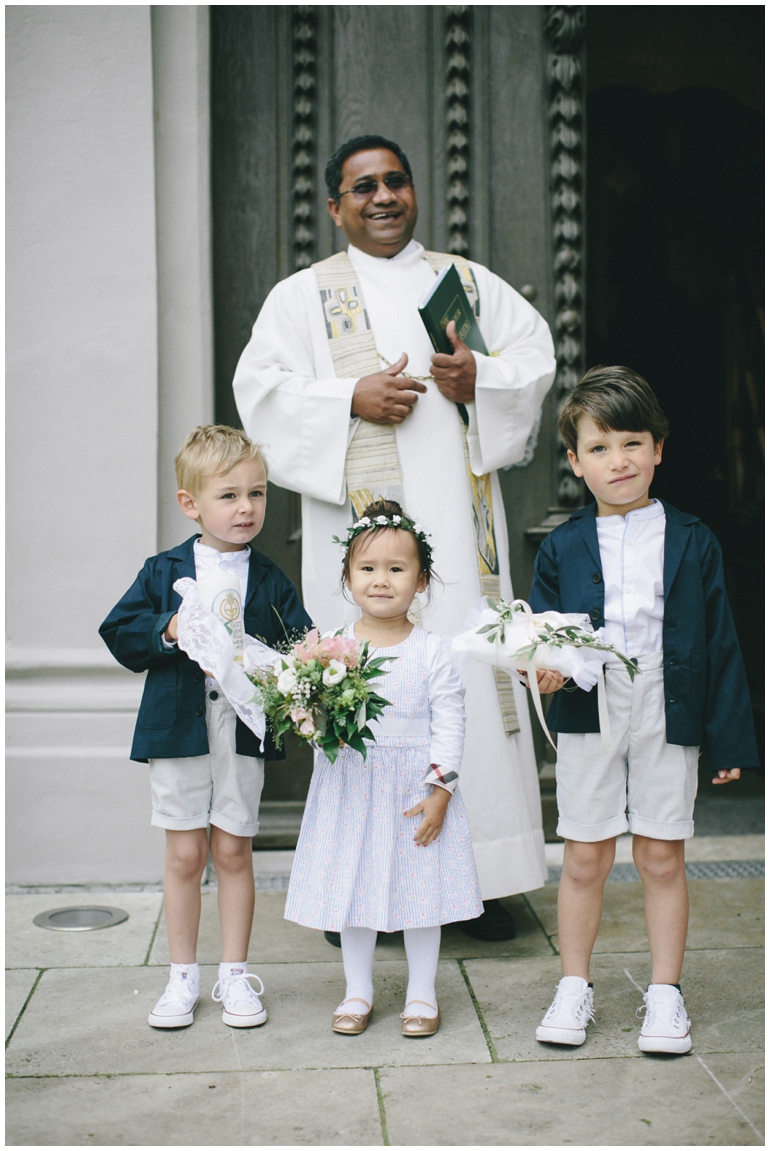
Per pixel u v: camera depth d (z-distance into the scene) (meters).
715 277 5.61
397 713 2.39
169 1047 2.33
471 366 2.91
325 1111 2.06
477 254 3.76
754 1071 2.21
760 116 5.27
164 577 2.52
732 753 2.32
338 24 3.70
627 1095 2.11
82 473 3.48
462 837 2.42
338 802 2.39
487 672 2.95
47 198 3.43
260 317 3.15
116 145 3.43
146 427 3.47
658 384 5.67
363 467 2.97
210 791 2.48
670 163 5.52
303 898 2.36
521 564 3.83
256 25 3.69
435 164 3.74
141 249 3.45
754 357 5.50
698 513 5.71
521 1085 2.16
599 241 5.58
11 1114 2.04
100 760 3.43
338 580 3.01
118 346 3.46
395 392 2.90
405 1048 2.32
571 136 3.73
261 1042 2.36
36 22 3.39
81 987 2.66
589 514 2.51
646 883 2.41
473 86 3.73
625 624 2.38
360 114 3.71
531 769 3.08
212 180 3.68
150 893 3.37
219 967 2.53
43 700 3.46
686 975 2.69
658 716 2.35
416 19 3.71
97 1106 2.08
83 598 3.50
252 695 2.36
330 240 3.74
